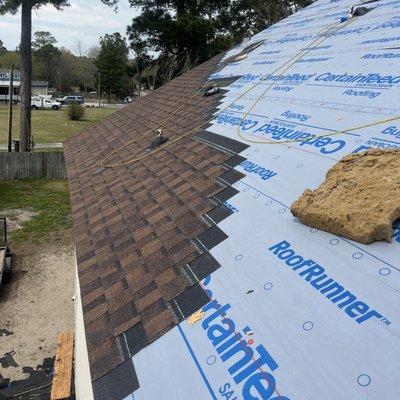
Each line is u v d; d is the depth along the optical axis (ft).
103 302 13.58
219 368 9.41
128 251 15.81
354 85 20.47
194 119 28.53
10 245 46.24
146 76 146.00
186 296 12.07
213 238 14.17
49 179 74.08
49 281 39.06
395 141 14.66
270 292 10.81
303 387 8.18
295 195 14.40
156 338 11.07
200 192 17.62
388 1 31.40
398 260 10.12
